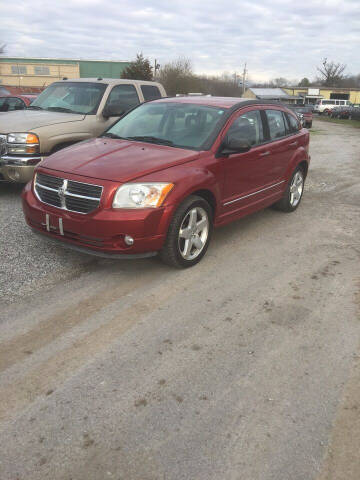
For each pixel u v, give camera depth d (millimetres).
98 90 7332
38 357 2867
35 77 56469
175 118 4938
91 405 2455
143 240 3793
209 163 4344
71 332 3168
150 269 4293
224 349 3031
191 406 2475
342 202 7422
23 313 3389
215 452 2168
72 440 2213
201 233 4441
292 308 3631
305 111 28828
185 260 4246
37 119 6543
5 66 55969
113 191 3717
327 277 4266
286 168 5992
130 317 3402
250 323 3379
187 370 2793
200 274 4227
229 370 2807
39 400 2480
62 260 4406
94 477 2016
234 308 3598
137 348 3006
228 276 4207
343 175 10117
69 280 3988
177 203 3895
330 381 2732
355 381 2738
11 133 6113
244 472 2064
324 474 2072
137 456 2131
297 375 2779
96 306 3549
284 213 6574
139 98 7902
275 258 4719
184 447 2193
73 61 55594
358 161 12484
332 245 5199
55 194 4023
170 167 4035
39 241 4863
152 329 3248
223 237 5371
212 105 5000
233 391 2609
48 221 4043
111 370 2764
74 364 2811
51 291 3766
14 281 3904
